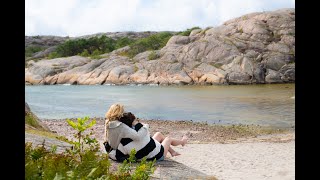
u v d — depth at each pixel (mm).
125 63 82188
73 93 55094
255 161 10617
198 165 10016
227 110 31578
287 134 19688
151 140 8211
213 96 45125
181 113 30344
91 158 3674
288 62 72375
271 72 71000
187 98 43094
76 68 84938
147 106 35688
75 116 29594
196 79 72938
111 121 7969
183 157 11172
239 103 36750
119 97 46406
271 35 77500
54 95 51531
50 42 189375
